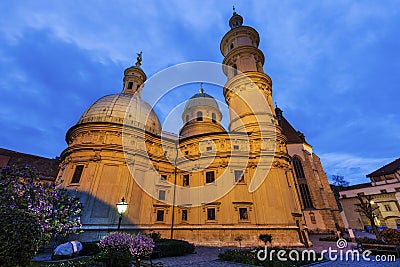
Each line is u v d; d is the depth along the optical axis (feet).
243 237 77.71
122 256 35.45
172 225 87.71
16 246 18.70
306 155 149.59
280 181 86.94
